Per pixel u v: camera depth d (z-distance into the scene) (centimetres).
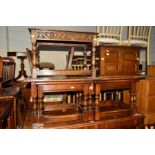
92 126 187
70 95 257
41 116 181
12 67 247
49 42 211
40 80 170
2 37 276
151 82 229
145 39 294
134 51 217
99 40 263
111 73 209
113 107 232
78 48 286
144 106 232
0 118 108
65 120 192
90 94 189
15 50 283
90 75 204
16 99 181
